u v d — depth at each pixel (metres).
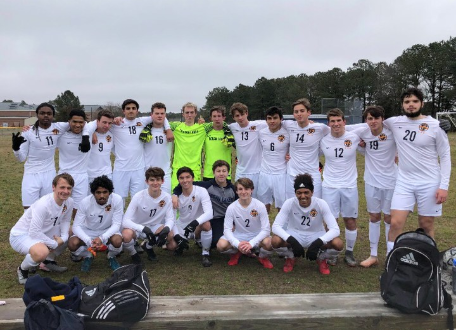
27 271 4.39
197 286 4.34
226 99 77.69
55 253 4.75
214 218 5.43
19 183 11.64
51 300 2.88
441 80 59.84
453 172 13.43
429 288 3.06
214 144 6.18
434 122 4.35
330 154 5.16
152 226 5.17
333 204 5.16
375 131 4.91
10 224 7.00
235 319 2.97
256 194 6.16
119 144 6.15
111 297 2.92
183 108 6.38
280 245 4.75
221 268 4.98
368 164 5.09
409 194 4.51
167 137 6.28
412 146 4.45
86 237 4.60
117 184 6.16
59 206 4.45
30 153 5.49
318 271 4.89
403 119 4.58
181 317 2.99
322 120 26.02
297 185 4.61
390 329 3.11
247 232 5.12
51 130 5.48
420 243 3.20
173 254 5.59
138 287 3.01
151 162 6.34
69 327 2.72
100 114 5.86
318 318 3.02
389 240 4.62
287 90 72.12
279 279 4.59
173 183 6.36
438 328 3.15
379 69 67.50
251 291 4.22
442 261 4.04
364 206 8.52
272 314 3.04
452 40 57.41
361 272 4.84
